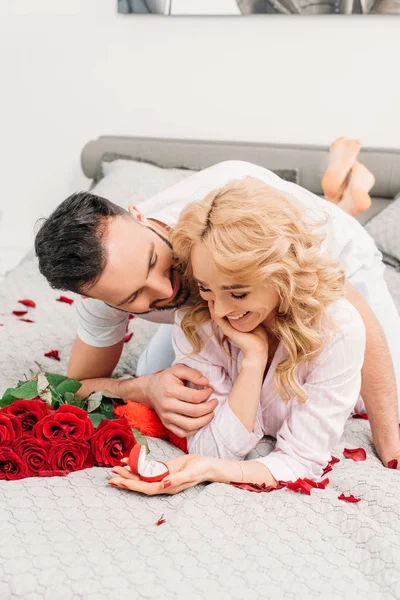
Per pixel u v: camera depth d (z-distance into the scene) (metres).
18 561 0.91
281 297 1.09
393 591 0.87
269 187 1.10
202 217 1.06
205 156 2.72
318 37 2.60
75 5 2.86
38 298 2.10
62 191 3.09
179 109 2.84
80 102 2.96
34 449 1.17
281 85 2.69
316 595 0.86
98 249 1.09
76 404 1.38
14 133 3.07
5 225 3.18
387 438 1.34
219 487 1.11
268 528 1.01
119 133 2.95
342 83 2.62
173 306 1.25
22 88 3.01
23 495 1.07
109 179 2.61
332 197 2.03
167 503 1.09
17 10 2.93
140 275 1.12
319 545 0.98
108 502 1.07
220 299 1.09
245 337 1.19
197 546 0.96
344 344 1.16
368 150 2.57
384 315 1.57
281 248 1.03
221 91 2.77
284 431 1.22
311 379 1.19
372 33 2.54
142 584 0.88
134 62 2.85
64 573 0.89
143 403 1.37
